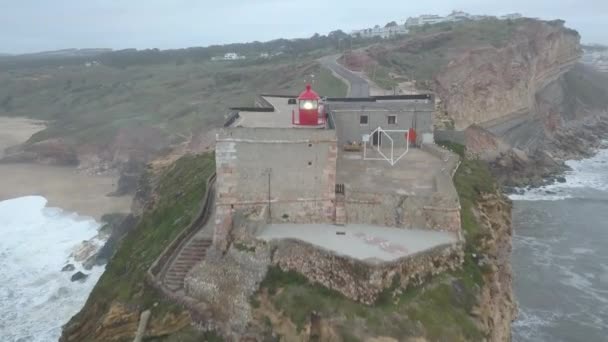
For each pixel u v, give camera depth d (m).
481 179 31.14
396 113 30.78
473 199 27.58
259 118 29.38
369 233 21.22
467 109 69.88
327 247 19.52
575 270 41.62
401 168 26.58
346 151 30.19
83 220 51.94
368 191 22.48
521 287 38.88
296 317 18.11
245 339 18.95
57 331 32.53
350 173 25.58
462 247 21.00
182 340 19.47
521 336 32.88
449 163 28.58
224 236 21.89
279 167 21.89
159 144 72.81
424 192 22.48
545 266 42.41
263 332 18.75
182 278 22.38
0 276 39.69
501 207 30.19
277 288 19.33
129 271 26.77
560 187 65.25
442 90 67.94
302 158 21.91
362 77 68.00
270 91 76.56
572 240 47.88
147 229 33.09
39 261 42.44
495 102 75.19
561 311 35.69
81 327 24.91
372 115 30.70
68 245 45.66
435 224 21.77
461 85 71.19
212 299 20.52
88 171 74.00
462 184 28.70
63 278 39.53
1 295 36.78
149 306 21.80
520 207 57.47
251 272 20.08
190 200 32.56
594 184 66.50
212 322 19.92
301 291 18.80
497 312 21.56
